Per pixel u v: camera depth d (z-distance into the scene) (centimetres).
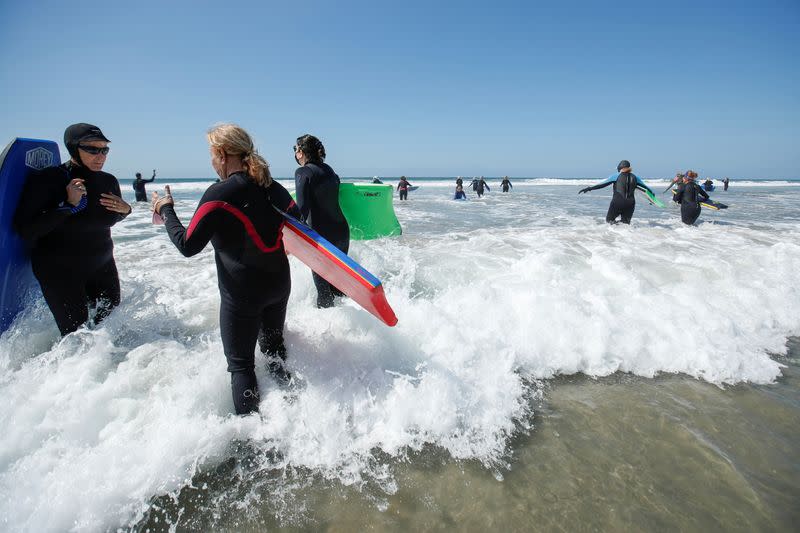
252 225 180
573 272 401
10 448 171
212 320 310
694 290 378
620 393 243
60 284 240
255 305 191
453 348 257
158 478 164
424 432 199
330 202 315
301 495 165
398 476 175
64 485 154
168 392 206
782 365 279
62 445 174
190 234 169
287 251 234
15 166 221
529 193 2727
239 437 187
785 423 217
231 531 149
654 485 174
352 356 240
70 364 223
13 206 223
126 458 167
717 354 274
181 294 366
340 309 282
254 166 182
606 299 331
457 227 883
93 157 235
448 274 413
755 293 373
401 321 277
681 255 498
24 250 240
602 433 206
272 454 183
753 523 156
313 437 190
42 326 262
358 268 196
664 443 200
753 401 237
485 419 209
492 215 1184
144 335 276
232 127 184
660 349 278
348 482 172
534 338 276
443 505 162
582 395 240
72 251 238
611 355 273
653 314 315
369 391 215
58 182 225
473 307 310
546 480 175
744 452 194
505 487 171
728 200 1919
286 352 230
